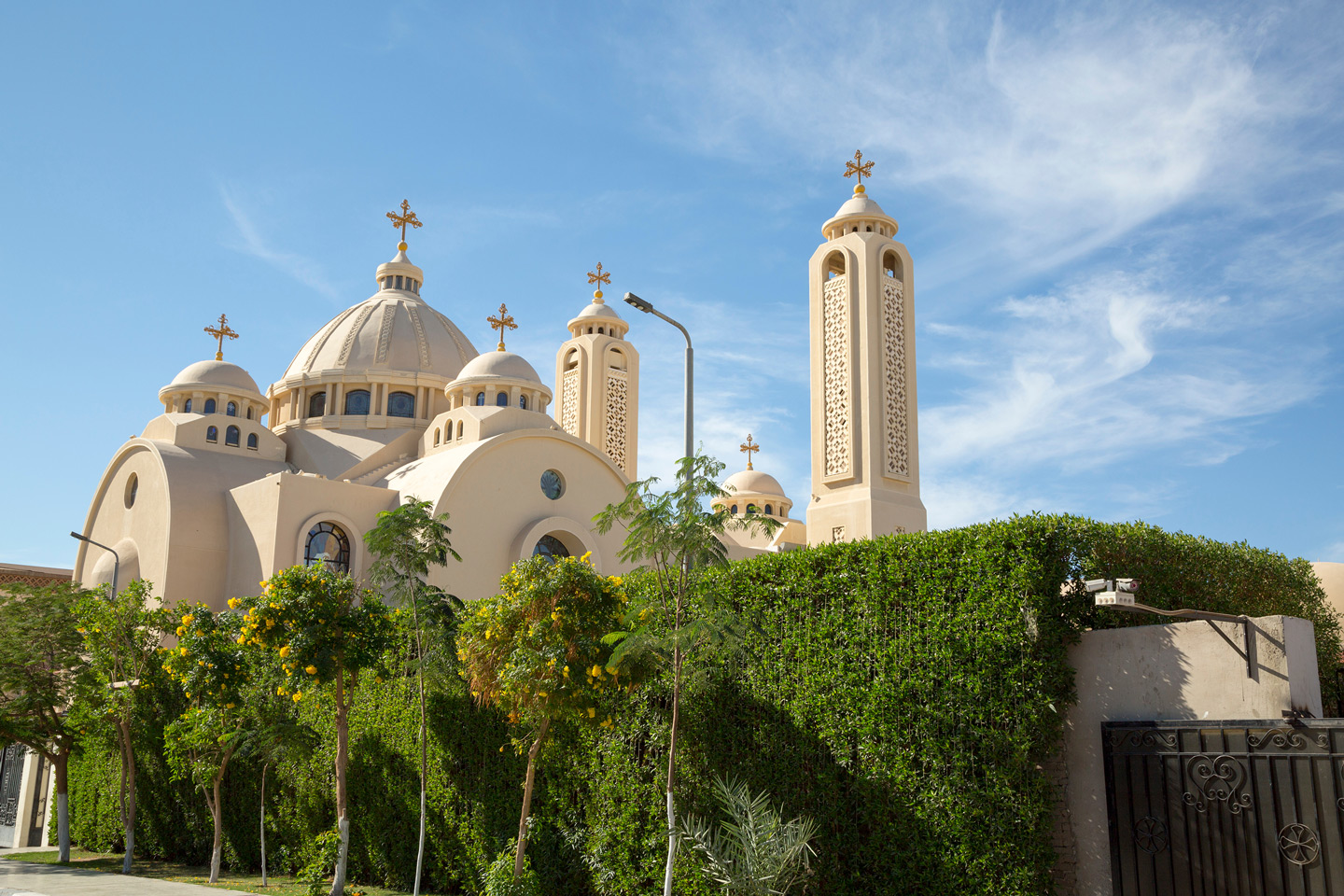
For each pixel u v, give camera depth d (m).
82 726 25.55
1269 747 9.36
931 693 11.27
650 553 13.05
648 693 14.31
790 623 12.94
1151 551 11.90
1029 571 10.73
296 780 20.89
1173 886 9.87
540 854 15.16
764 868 11.27
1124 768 10.42
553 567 14.48
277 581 17.33
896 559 11.96
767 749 12.77
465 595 31.12
